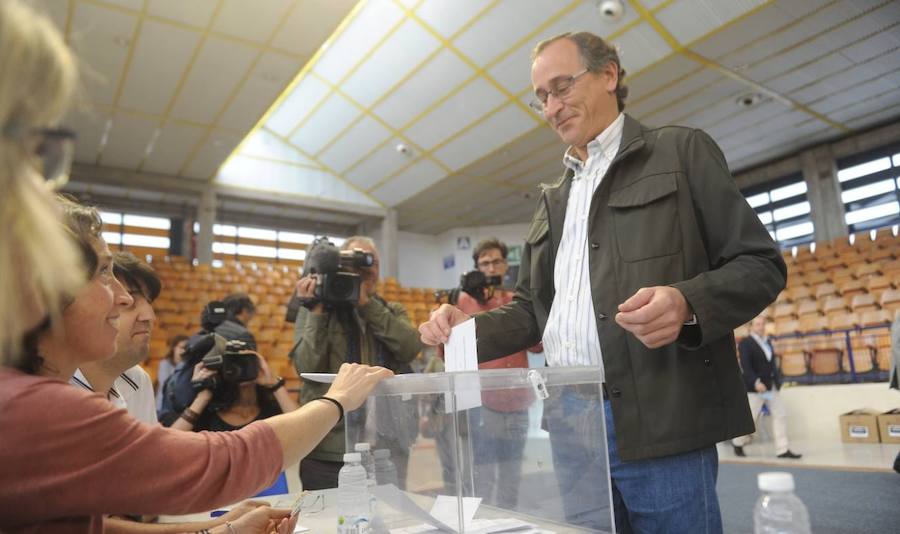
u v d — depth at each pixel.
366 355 2.00
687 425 0.96
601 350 1.05
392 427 0.91
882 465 4.30
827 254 8.85
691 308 0.87
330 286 1.91
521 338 1.34
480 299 2.93
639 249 1.05
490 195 10.66
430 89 7.70
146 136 8.05
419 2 6.41
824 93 7.66
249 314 3.30
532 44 6.61
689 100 7.54
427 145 8.95
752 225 1.00
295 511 1.04
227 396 1.99
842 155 9.17
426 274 12.77
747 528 2.95
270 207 10.65
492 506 0.82
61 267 0.48
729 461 5.11
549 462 0.86
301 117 9.24
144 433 0.62
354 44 7.22
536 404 0.87
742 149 9.33
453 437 0.81
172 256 10.42
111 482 0.58
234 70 6.56
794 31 6.24
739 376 1.05
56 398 0.57
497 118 8.03
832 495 3.50
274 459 0.73
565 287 1.18
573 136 1.22
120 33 5.78
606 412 1.06
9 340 0.56
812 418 6.20
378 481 0.91
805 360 6.79
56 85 0.46
